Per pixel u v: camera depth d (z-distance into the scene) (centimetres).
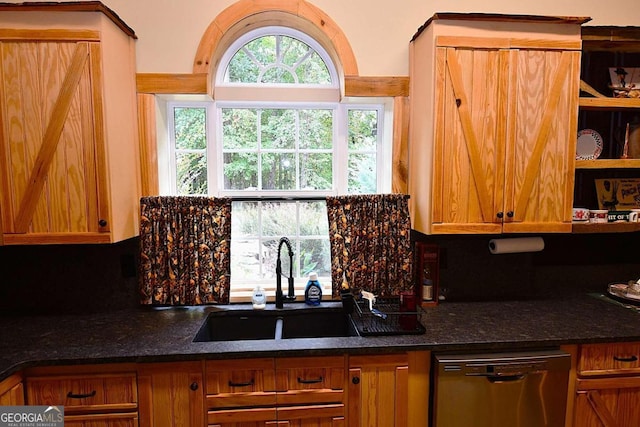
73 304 192
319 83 210
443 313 183
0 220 158
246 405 148
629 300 196
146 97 186
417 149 191
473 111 171
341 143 210
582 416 160
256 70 208
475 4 200
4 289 188
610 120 211
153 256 185
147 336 157
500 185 175
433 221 174
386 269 195
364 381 152
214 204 187
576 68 174
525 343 152
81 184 160
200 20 188
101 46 157
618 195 211
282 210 211
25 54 154
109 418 144
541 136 175
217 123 205
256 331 190
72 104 157
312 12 191
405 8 196
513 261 212
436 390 150
